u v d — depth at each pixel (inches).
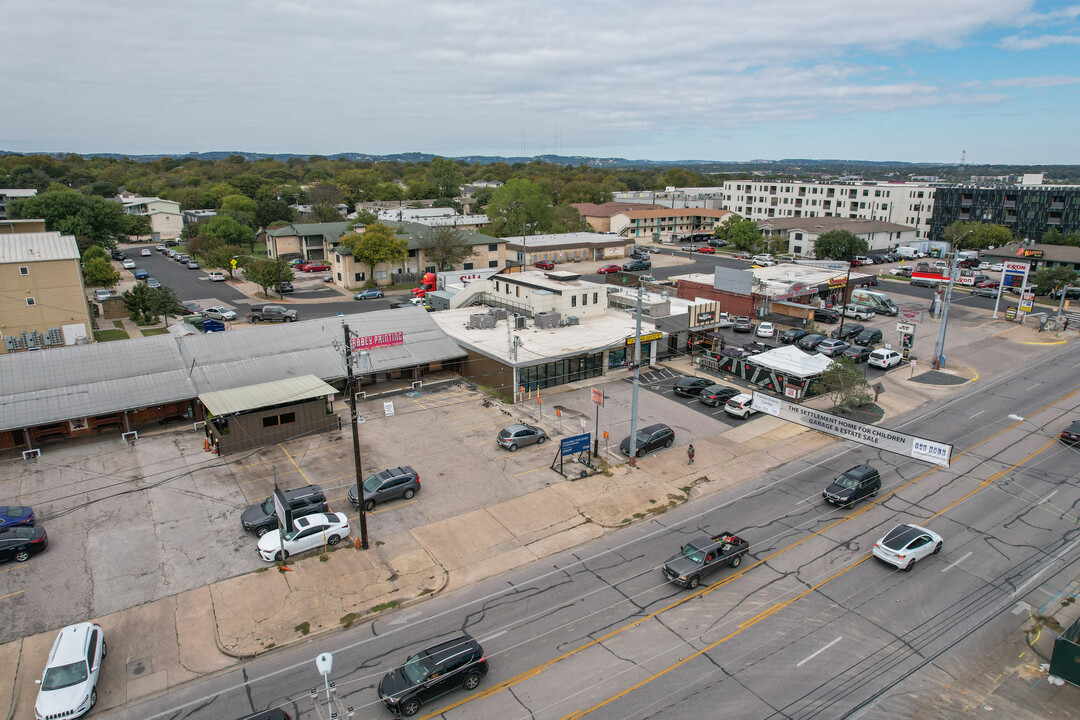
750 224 4753.9
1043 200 4606.3
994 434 1626.5
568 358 1940.2
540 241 4451.3
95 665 813.2
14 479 1339.8
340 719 749.9
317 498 1200.2
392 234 3590.1
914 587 1030.4
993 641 913.5
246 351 1803.6
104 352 1680.6
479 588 1019.9
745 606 978.1
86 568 1051.3
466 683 807.1
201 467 1405.0
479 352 1920.5
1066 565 1095.0
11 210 4527.6
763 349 2222.0
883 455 1521.9
